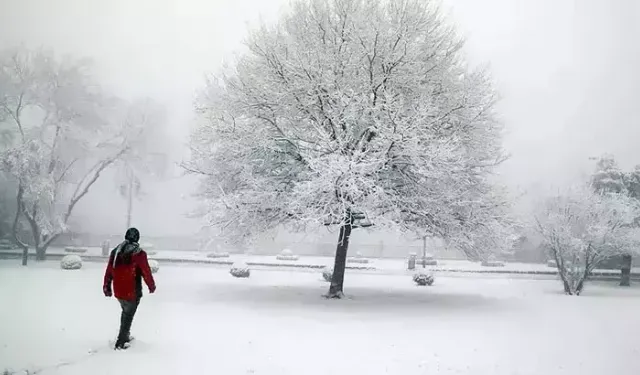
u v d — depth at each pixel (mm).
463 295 18500
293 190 14469
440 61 15891
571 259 22578
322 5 15820
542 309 14930
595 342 9938
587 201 22328
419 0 15594
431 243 19922
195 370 7102
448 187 15148
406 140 13578
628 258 27875
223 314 12156
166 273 24688
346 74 15234
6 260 30578
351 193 12992
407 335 10195
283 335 9797
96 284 17500
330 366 7539
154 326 10320
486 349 9039
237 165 15641
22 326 9930
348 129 14836
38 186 29125
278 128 15609
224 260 33812
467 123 15531
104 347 8305
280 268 31438
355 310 13664
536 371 7617
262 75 15594
